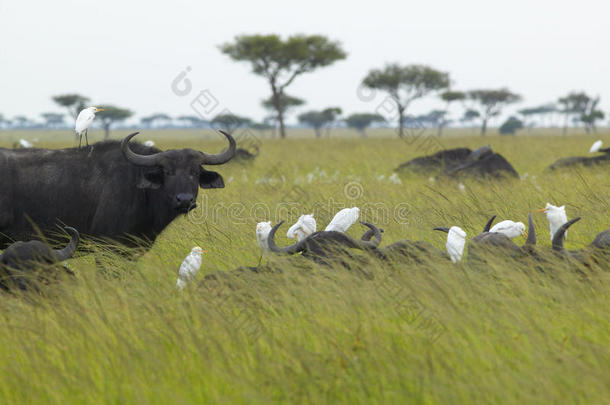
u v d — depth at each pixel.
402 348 18.19
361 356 17.72
